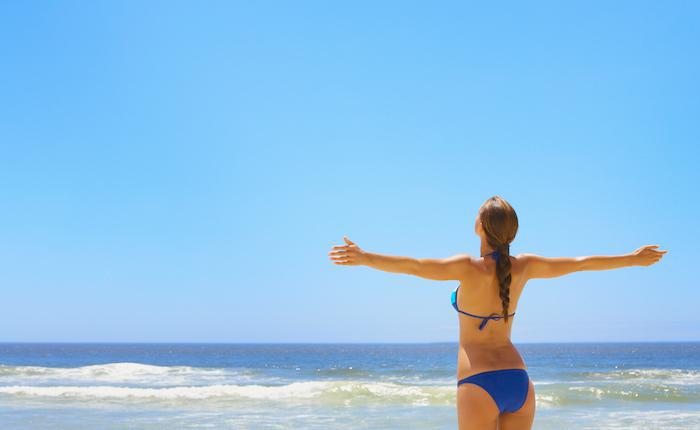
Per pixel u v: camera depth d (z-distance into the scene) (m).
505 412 3.24
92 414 11.48
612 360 63.28
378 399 14.05
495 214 3.26
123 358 69.69
